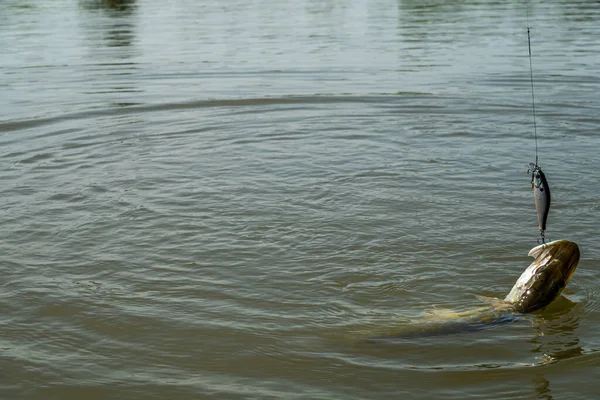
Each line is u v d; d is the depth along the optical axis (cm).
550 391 480
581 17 2150
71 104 1228
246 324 561
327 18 2320
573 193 804
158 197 812
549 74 1373
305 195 815
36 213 768
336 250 681
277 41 1844
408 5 2633
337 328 557
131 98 1266
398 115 1145
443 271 643
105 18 2370
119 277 632
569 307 585
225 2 2902
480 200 794
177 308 582
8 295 600
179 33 2017
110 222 745
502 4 2562
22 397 476
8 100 1254
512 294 590
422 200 796
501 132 1045
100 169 909
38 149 989
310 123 1112
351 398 475
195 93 1294
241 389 485
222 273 639
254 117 1148
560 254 586
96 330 553
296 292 609
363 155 954
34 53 1695
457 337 546
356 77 1398
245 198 808
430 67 1471
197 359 519
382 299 600
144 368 508
